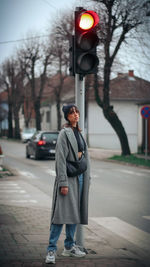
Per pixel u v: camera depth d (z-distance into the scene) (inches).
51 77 1774.1
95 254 188.5
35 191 423.2
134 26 832.3
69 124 183.0
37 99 1877.5
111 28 848.9
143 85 916.0
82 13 191.3
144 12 816.9
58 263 171.3
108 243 212.7
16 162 807.7
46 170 653.9
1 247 195.8
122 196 391.5
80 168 177.2
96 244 209.2
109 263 173.3
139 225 271.1
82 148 180.7
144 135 1118.4
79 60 191.5
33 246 198.4
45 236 219.8
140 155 1034.7
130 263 174.9
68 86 1888.5
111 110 919.7
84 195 180.7
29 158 932.6
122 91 1448.1
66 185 173.0
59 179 173.5
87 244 208.4
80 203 181.0
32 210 306.3
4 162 798.5
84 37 192.2
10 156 985.5
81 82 196.7
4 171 598.5
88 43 193.5
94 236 228.4
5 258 176.7
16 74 2223.2
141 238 236.5
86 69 192.9
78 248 184.9
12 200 362.0
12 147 1443.2
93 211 316.5
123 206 339.3
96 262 174.4
